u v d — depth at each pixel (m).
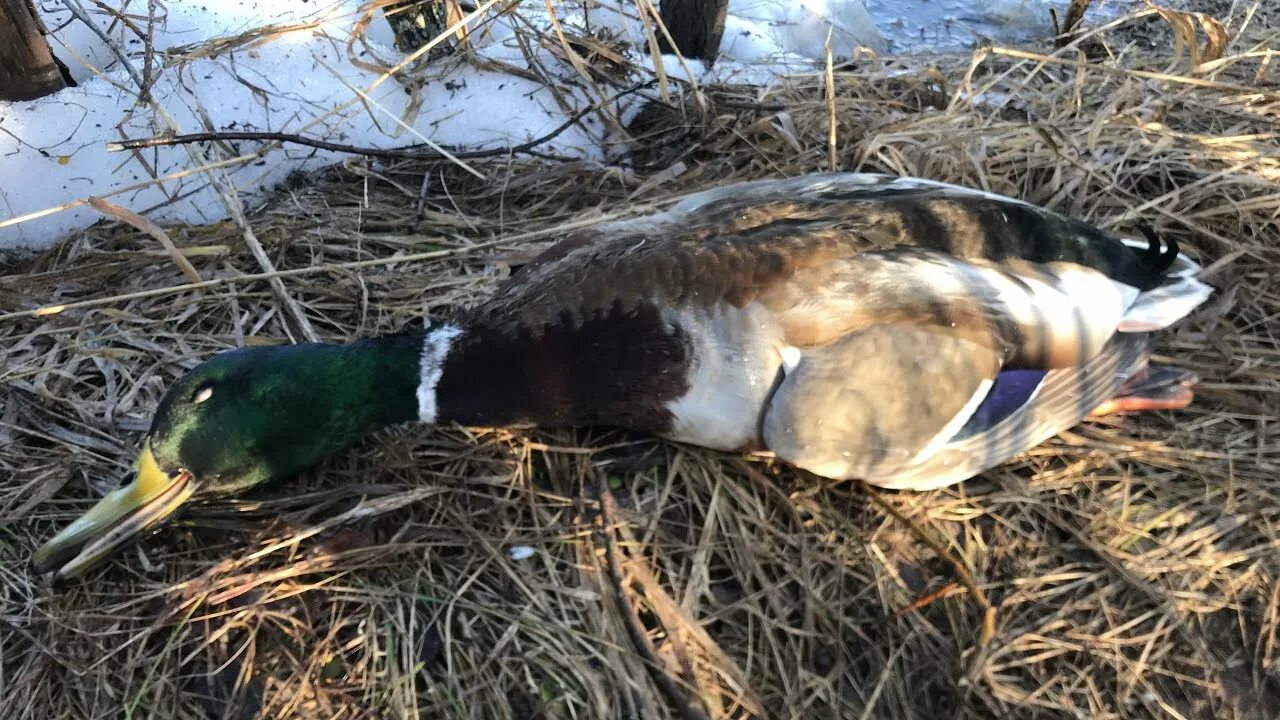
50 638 0.32
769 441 0.33
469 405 0.36
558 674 0.32
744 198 0.38
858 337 0.32
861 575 0.35
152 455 0.33
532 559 0.35
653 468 0.37
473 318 0.36
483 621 0.34
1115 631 0.34
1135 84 0.52
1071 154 0.47
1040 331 0.34
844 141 0.51
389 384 0.36
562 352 0.34
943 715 0.32
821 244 0.34
